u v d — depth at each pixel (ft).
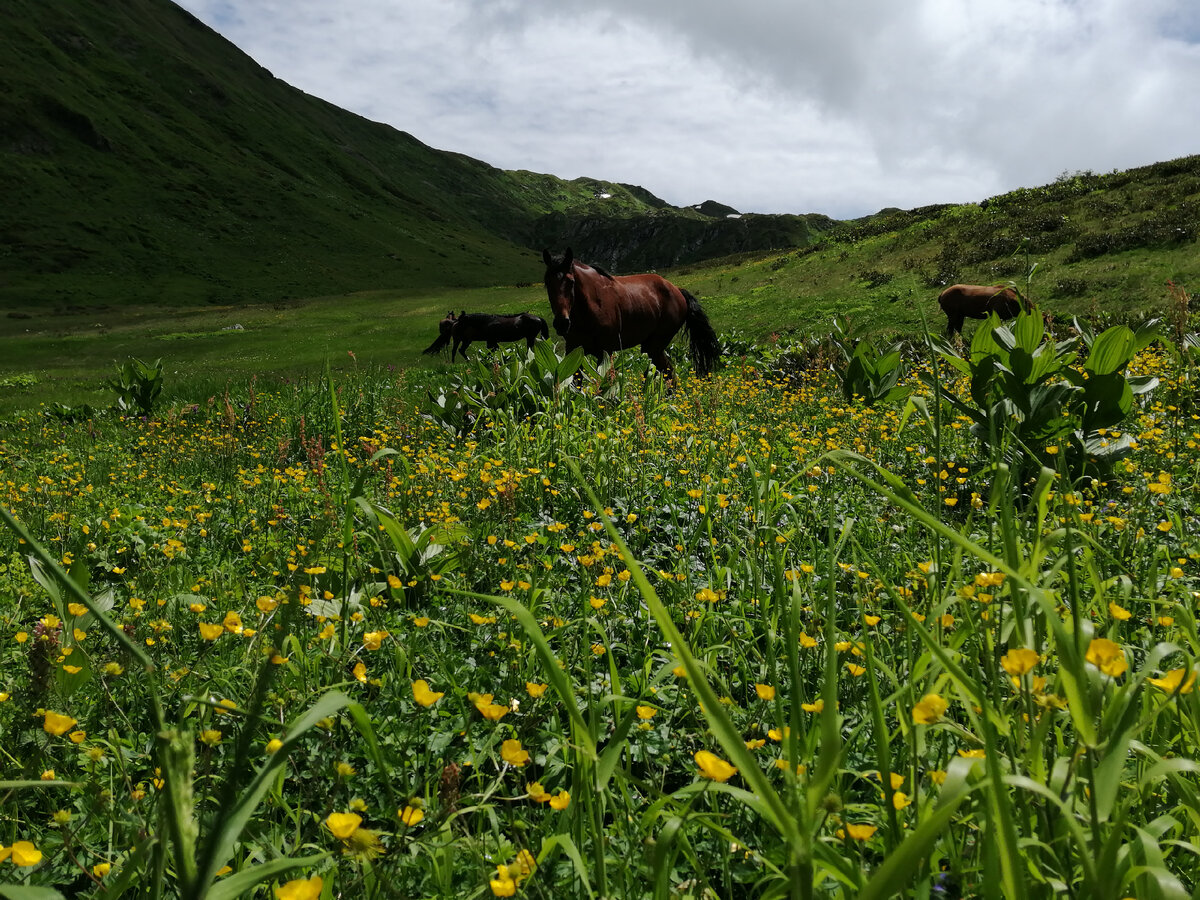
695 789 4.29
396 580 10.12
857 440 22.08
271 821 5.86
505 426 24.88
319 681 8.05
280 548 15.52
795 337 68.90
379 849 4.50
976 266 78.74
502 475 18.33
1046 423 17.34
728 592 11.40
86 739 7.30
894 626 8.63
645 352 45.65
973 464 17.88
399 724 7.66
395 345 106.42
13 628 10.75
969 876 4.48
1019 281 69.26
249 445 31.09
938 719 4.27
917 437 22.95
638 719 7.59
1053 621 3.67
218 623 10.34
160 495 23.34
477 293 203.92
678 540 14.53
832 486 16.60
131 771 7.22
